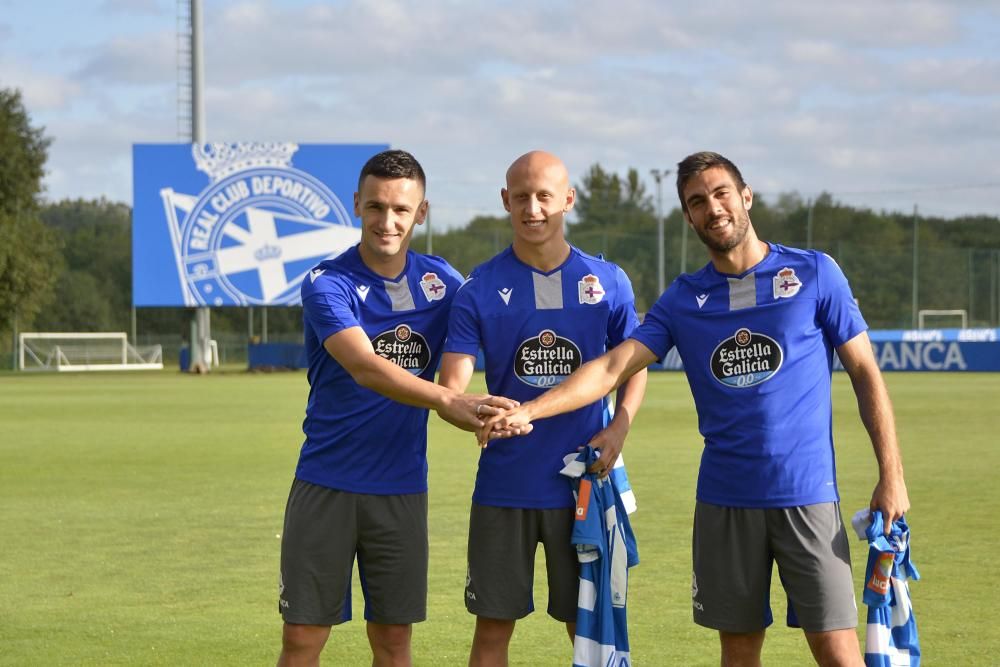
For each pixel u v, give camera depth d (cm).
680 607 579
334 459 413
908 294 4425
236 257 3472
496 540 418
